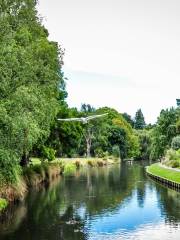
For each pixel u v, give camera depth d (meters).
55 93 54.25
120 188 56.56
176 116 124.62
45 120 45.56
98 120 140.12
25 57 33.38
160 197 47.19
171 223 32.97
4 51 30.91
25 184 51.72
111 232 30.14
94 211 38.25
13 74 31.72
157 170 81.44
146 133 185.00
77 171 92.19
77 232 30.05
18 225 32.22
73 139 75.88
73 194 49.72
